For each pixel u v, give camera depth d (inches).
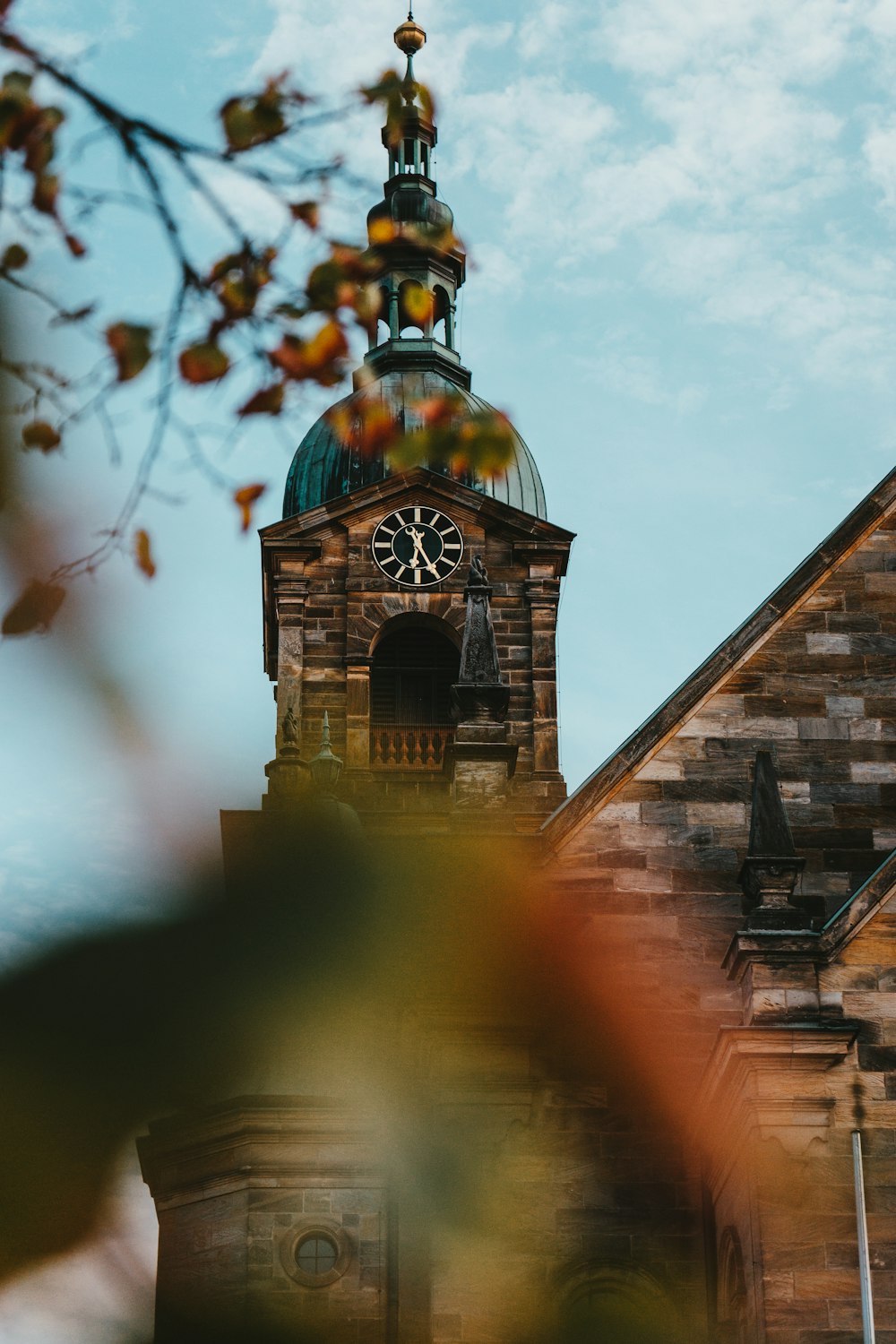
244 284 426.9
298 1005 1453.0
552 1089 1206.3
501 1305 1160.8
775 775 1141.7
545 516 2659.9
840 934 1077.1
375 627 2512.3
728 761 1310.3
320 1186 1421.0
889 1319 995.3
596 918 1259.8
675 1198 1185.4
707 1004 1234.0
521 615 2539.4
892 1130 1035.3
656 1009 1231.5
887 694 1330.0
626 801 1296.8
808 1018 1058.1
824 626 1347.2
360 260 443.5
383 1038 1364.4
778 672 1333.7
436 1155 1187.3
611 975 1242.0
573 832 1288.1
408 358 2659.9
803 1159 1027.9
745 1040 1044.5
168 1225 1470.2
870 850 1289.4
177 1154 1473.9
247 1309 1392.7
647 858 1279.5
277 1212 1417.3
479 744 1460.4
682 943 1254.9
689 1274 1170.0
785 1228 1014.4
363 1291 1387.8
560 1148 1193.4
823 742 1316.4
